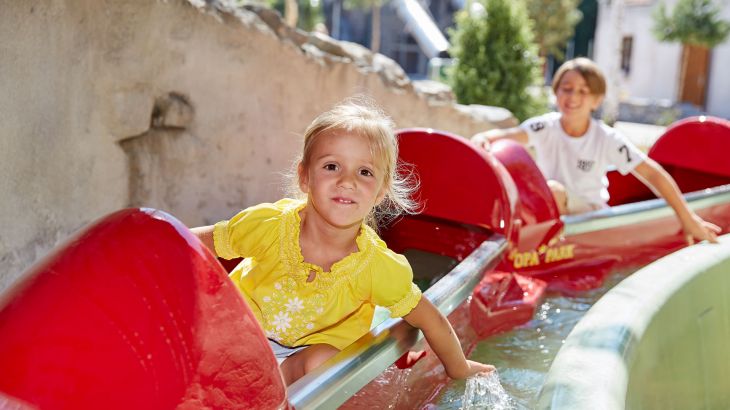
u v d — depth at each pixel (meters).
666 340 1.92
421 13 28.95
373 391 1.64
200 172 3.78
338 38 28.59
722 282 2.34
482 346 2.42
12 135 2.69
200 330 1.14
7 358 1.03
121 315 1.09
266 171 4.17
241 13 4.00
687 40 18.52
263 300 1.88
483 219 2.79
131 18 3.18
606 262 3.27
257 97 4.04
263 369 1.22
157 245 1.18
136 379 1.06
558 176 3.74
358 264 1.84
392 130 1.93
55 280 1.11
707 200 3.79
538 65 9.60
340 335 1.87
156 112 3.52
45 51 2.79
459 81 9.37
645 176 3.58
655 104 18.48
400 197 2.89
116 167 3.27
